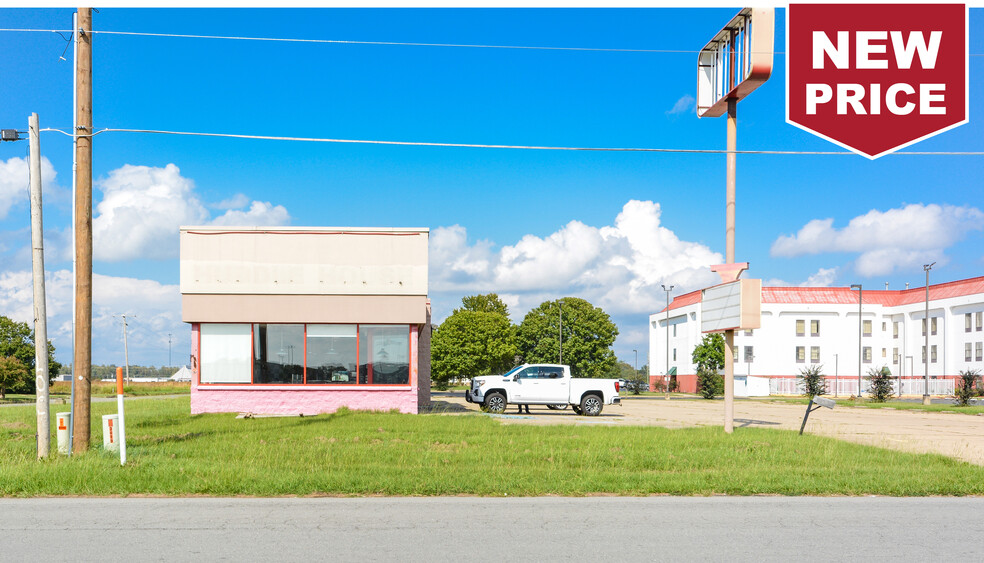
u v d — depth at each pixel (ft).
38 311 43.80
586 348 262.47
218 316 80.69
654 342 334.65
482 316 237.86
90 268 46.34
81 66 46.55
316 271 82.07
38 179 44.16
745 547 23.97
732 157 65.98
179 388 223.51
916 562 22.40
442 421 68.80
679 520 28.04
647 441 53.57
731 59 64.90
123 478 35.09
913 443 60.13
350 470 39.11
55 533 25.36
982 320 231.50
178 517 28.07
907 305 265.54
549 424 68.23
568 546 23.91
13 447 47.75
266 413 80.48
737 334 266.98
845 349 268.00
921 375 258.37
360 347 82.17
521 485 34.63
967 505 31.83
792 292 272.10
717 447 51.37
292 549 23.36
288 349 81.56
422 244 82.94
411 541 24.48
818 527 27.02
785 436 59.41
